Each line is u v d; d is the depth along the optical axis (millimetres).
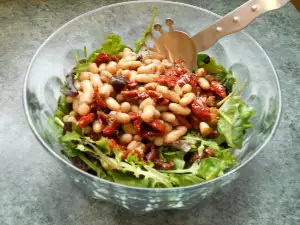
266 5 277
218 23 300
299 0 436
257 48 322
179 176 281
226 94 335
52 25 417
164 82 310
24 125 354
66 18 423
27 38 405
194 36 319
